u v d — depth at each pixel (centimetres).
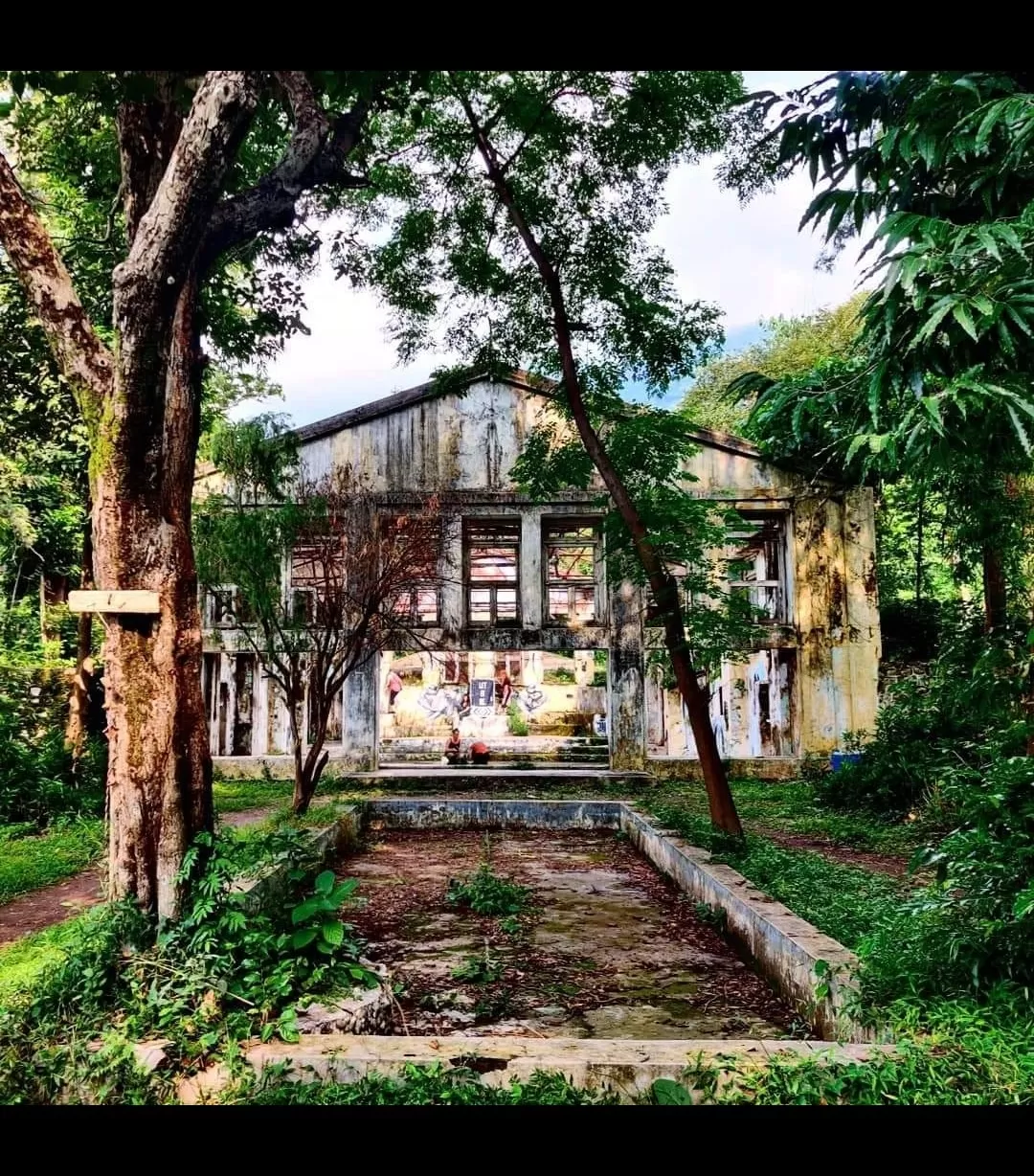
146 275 402
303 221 800
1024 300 312
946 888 378
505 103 880
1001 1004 337
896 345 377
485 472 1356
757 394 518
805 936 500
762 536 1449
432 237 1001
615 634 1338
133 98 428
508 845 1016
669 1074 344
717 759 840
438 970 572
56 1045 357
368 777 1277
